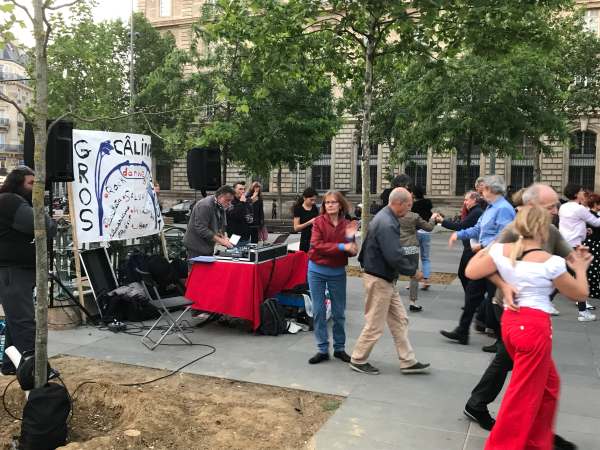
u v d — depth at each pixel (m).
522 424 3.34
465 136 19.56
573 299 3.42
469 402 4.18
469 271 3.62
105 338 6.46
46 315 3.90
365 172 10.44
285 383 5.05
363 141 10.42
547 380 3.45
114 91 30.16
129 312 7.21
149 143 8.38
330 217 5.58
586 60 22.81
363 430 4.06
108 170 7.52
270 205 39.59
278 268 7.03
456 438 3.96
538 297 3.38
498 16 9.29
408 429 4.09
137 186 8.03
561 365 5.68
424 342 6.47
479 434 4.03
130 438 3.71
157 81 21.61
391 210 5.17
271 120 21.08
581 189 8.06
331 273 5.58
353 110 27.20
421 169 36.78
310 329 6.97
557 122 17.80
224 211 7.96
